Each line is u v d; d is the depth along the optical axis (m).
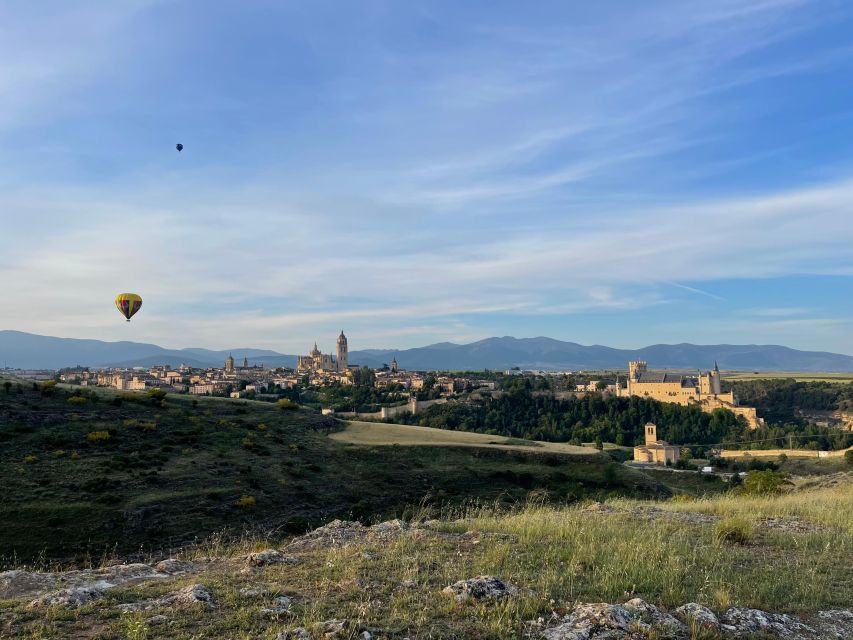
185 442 66.38
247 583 9.34
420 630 7.39
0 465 49.72
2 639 7.07
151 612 7.85
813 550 12.37
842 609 8.86
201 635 7.06
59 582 10.16
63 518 41.25
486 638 7.28
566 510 18.22
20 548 36.97
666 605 8.76
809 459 130.62
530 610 8.12
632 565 10.27
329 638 6.97
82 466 52.75
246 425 79.88
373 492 60.56
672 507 19.53
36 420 62.72
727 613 8.35
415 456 77.56
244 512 48.69
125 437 63.50
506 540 12.41
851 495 22.95
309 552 12.24
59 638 7.09
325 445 78.06
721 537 13.14
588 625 7.61
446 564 10.48
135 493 48.09
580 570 10.32
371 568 10.23
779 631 7.89
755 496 25.67
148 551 39.09
